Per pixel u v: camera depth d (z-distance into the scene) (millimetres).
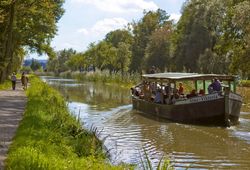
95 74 97938
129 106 36156
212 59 64938
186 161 15391
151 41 93750
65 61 187375
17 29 55312
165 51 89438
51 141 12062
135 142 19047
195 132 22078
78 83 84375
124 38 136750
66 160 9938
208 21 68938
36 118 16078
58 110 19344
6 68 51281
